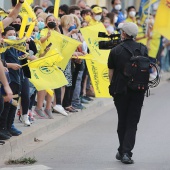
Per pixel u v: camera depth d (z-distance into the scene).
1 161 20.30
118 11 36.88
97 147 22.47
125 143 19.91
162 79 45.66
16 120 25.47
